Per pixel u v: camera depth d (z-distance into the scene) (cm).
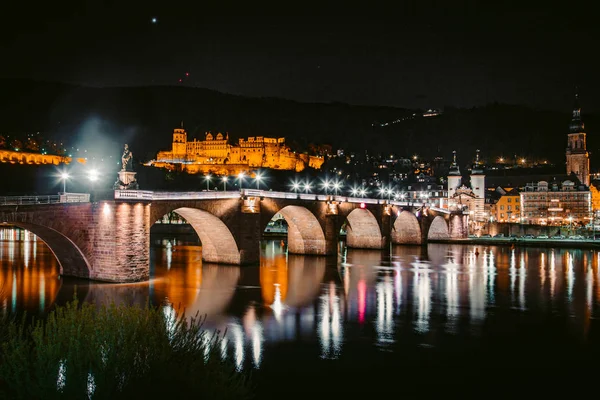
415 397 2981
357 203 11481
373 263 9588
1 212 5325
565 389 3114
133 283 6169
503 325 4606
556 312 5159
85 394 1588
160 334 1819
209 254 8750
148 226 6381
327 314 4997
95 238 6275
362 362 3550
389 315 4969
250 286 6556
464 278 7606
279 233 19488
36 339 1816
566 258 11006
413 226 14625
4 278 6575
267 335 4194
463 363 3559
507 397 2994
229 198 7956
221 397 1714
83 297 5397
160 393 1612
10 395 1642
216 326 4456
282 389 3055
